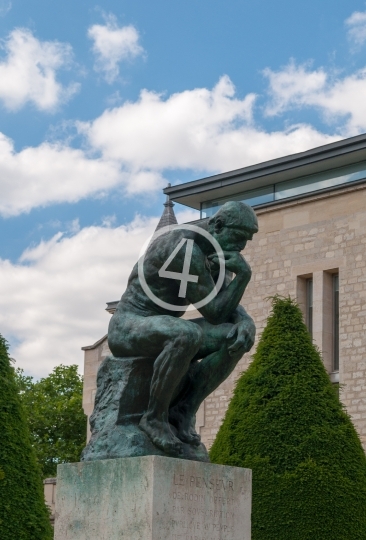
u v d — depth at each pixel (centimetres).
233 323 943
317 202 3108
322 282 3052
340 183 3134
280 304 2102
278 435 1944
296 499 1880
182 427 944
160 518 863
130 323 935
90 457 927
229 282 964
